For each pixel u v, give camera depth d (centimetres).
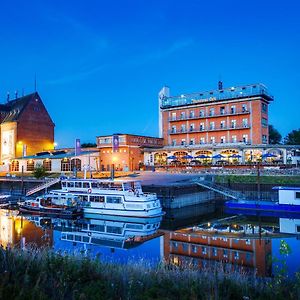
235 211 4712
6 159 9356
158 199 4481
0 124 9631
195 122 8544
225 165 6838
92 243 2884
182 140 8681
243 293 1120
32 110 9662
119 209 4319
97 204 4459
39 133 9812
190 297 1048
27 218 4497
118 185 4666
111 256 2342
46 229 3662
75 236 3253
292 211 4306
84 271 1289
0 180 7350
